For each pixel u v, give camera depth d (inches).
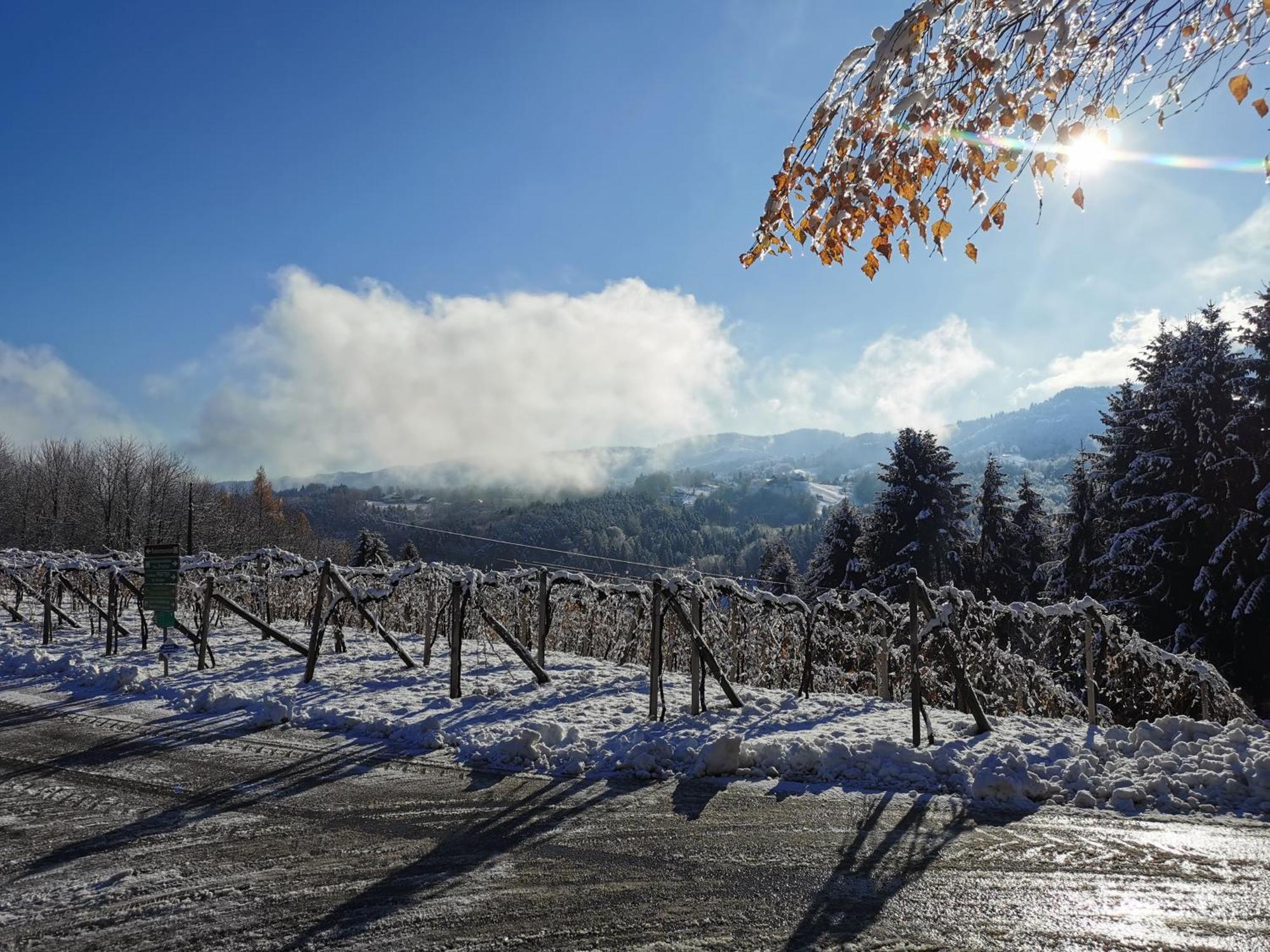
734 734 260.8
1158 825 207.9
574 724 319.3
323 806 230.2
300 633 596.4
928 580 1312.7
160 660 485.1
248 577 631.8
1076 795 226.5
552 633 604.1
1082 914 160.1
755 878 178.4
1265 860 185.2
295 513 4731.8
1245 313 917.8
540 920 159.6
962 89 114.7
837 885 175.0
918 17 111.2
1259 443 889.5
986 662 401.7
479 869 184.7
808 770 256.4
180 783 253.3
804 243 134.9
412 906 166.6
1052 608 361.1
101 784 252.2
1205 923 155.9
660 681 330.3
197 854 195.6
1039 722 311.0
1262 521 819.4
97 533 2330.2
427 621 468.8
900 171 122.5
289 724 331.6
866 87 120.3
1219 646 844.0
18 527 2304.4
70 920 161.9
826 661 474.3
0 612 757.3
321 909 165.6
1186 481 935.7
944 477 1398.9
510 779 256.5
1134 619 919.0
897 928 155.5
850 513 1568.7
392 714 336.8
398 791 244.2
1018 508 1673.2
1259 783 224.4
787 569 2192.4
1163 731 269.3
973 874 179.5
